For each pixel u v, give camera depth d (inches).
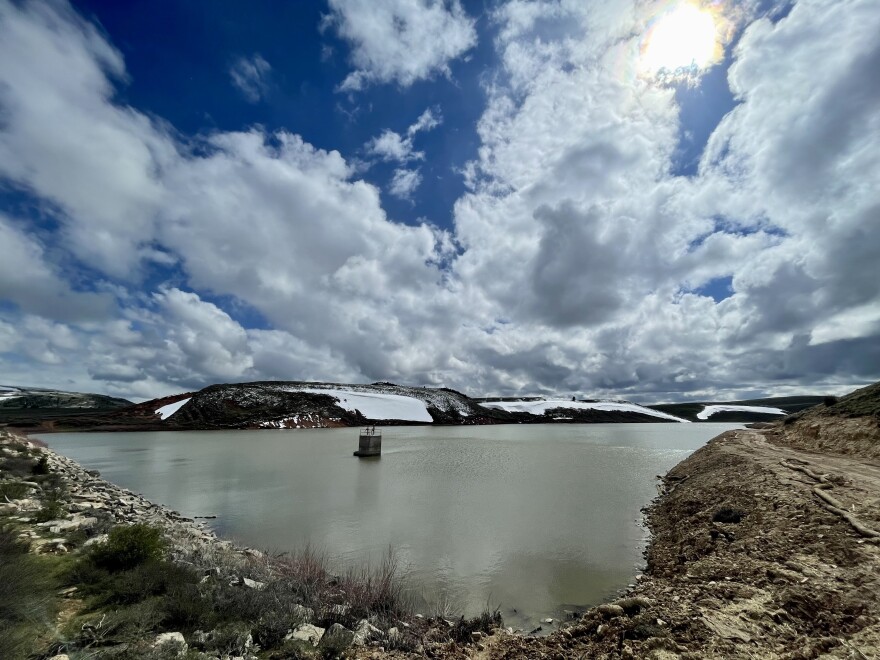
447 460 1466.5
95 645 199.6
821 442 916.6
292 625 259.0
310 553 502.6
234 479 1060.5
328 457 1536.7
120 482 1011.3
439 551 523.2
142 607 236.8
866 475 576.4
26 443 1067.9
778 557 369.4
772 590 306.0
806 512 451.5
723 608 285.6
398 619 313.4
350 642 251.1
